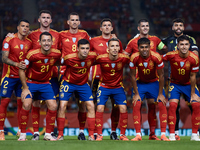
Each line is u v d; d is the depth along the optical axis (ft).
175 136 31.35
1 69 87.35
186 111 45.39
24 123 27.35
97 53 31.48
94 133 31.89
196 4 119.85
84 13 115.75
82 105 30.58
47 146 19.75
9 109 67.51
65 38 31.76
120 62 28.68
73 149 18.04
